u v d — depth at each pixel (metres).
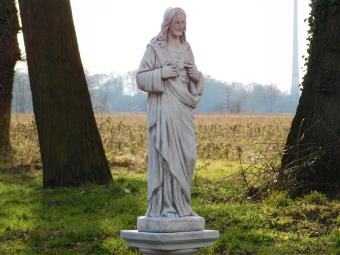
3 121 26.44
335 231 13.62
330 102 17.36
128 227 14.45
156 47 9.91
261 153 20.61
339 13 17.31
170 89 9.78
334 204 15.56
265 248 12.99
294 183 16.72
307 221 14.59
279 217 14.85
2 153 25.75
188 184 9.86
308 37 18.50
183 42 10.09
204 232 9.66
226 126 48.44
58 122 19.73
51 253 12.88
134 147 28.72
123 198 17.23
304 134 17.48
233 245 13.09
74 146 19.72
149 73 9.77
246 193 17.05
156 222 9.56
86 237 13.83
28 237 13.97
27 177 21.94
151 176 9.80
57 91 19.75
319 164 16.95
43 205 16.75
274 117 78.75
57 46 19.78
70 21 19.97
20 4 19.97
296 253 12.72
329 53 17.45
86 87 20.12
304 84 18.00
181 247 9.45
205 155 26.89
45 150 19.80
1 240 13.84
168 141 9.70
